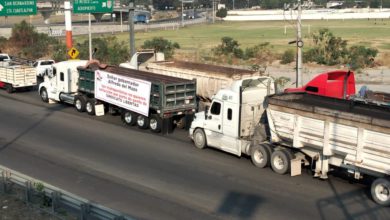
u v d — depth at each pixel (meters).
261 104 20.34
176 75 29.67
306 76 43.72
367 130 15.16
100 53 55.34
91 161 19.81
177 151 21.42
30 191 14.57
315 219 14.28
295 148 17.94
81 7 40.22
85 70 28.75
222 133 20.58
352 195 16.16
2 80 36.84
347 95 23.25
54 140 23.03
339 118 15.83
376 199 15.40
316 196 16.06
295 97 19.78
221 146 20.75
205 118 21.53
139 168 18.95
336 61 51.81
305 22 140.00
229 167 19.16
